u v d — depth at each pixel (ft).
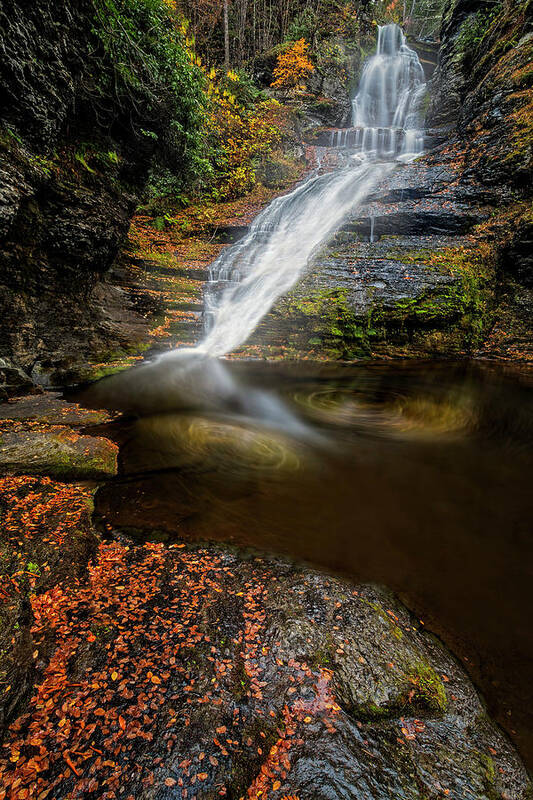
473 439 17.30
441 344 29.73
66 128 22.56
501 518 11.44
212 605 7.38
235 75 62.59
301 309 32.22
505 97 41.65
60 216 21.70
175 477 12.79
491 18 56.59
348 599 7.77
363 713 5.67
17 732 5.08
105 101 24.09
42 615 6.92
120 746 4.96
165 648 6.40
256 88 73.77
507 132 38.11
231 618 7.08
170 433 16.47
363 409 21.12
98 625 6.79
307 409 20.99
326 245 41.22
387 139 67.26
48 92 19.02
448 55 67.67
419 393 23.25
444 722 5.78
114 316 30.25
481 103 46.73
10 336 19.65
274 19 87.15
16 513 9.96
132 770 4.71
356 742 5.25
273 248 45.24
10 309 19.39
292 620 7.06
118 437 15.65
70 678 5.82
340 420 19.47
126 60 23.38
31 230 19.79
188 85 28.53
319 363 29.43
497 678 6.63
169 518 10.51
